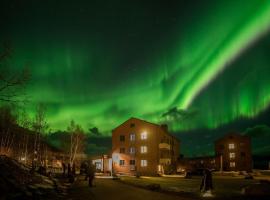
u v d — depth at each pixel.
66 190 28.50
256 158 127.44
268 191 25.70
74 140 79.56
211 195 25.33
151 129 77.00
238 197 24.16
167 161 78.56
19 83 26.17
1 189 17.66
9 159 25.50
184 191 28.31
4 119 54.56
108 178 49.31
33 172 27.36
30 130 61.34
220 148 99.25
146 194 25.77
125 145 78.75
